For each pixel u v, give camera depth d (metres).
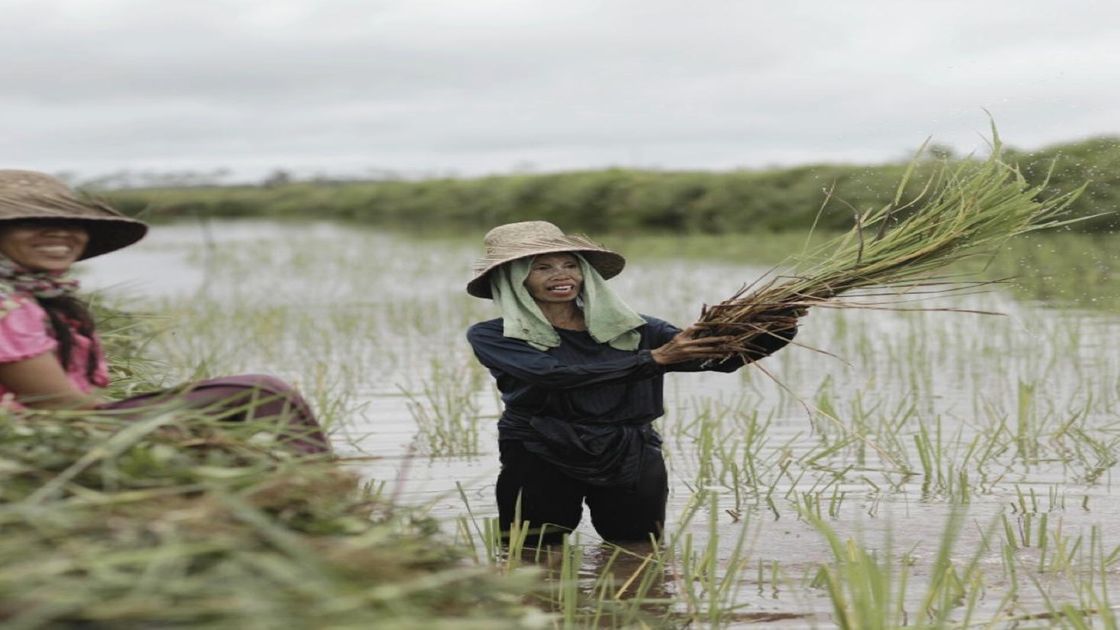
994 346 9.63
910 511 5.12
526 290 4.62
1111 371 8.35
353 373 8.99
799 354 9.60
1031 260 13.55
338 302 14.41
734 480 5.55
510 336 4.53
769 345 4.50
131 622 2.09
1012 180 4.42
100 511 2.45
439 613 2.53
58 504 2.42
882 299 12.20
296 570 2.27
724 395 7.92
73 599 2.06
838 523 4.98
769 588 4.16
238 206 49.97
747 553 4.62
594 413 4.60
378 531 2.67
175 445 2.85
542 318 4.56
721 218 25.50
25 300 3.26
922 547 4.62
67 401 3.24
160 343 9.81
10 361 3.17
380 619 2.31
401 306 13.62
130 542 2.29
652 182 29.11
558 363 4.47
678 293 14.25
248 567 2.30
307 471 2.76
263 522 2.32
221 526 2.37
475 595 2.62
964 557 4.47
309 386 8.34
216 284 17.84
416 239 28.34
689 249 21.09
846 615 3.40
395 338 11.01
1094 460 5.94
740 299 4.45
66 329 3.37
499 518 4.84
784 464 5.95
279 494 2.64
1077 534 4.73
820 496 5.39
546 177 33.44
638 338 4.67
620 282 15.61
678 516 5.14
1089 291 12.24
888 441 6.41
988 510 5.10
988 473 5.72
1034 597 3.99
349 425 7.04
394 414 7.38
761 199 25.22
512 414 4.71
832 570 4.34
